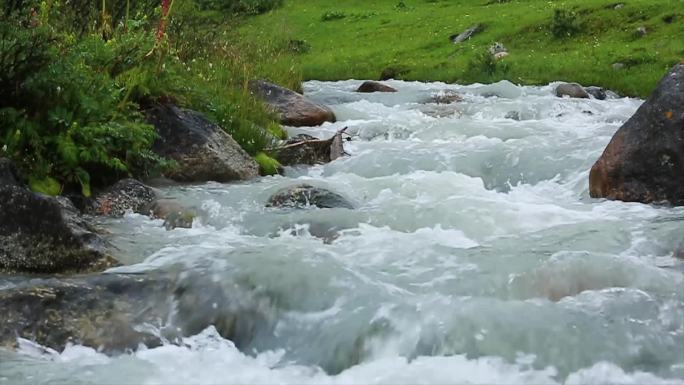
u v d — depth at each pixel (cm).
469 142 1262
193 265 660
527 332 549
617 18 2647
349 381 520
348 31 3497
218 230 831
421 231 799
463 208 857
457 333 551
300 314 595
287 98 1537
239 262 655
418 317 571
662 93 936
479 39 2861
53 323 584
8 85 876
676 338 548
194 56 1512
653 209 878
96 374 526
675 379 507
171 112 1051
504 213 848
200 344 587
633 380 507
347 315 586
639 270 636
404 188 983
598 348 534
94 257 690
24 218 697
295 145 1211
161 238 780
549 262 652
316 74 2783
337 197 906
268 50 1972
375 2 4147
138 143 963
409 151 1219
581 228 786
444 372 520
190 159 1016
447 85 2334
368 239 755
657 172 912
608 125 1448
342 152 1254
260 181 1043
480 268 659
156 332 592
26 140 872
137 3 1441
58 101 903
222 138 1070
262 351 580
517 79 2291
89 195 878
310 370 550
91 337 579
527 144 1201
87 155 888
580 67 2275
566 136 1280
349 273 641
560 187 1056
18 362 542
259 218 848
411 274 654
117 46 1061
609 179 941
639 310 578
